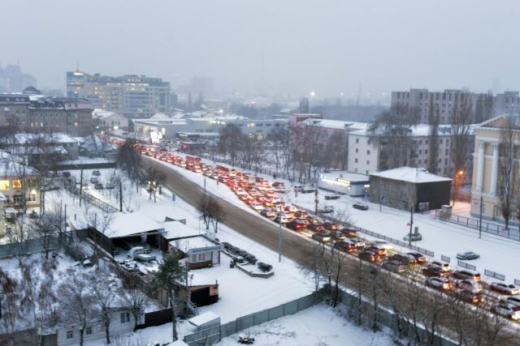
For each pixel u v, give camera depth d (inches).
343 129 6993.1
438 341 2039.9
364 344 2188.7
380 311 2279.8
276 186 5305.1
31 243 3073.3
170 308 2308.1
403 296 2363.4
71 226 3420.3
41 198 3814.0
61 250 3090.6
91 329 2129.7
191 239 3137.3
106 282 2438.5
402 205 4343.0
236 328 2252.7
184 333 2188.7
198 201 4507.9
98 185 4889.3
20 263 2797.7
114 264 2785.4
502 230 3767.2
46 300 2308.1
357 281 2502.5
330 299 2506.2
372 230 3710.6
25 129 6929.1
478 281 2709.2
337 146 6560.0
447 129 5974.4
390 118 6205.7
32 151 5162.4
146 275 2677.2
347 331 2287.2
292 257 3110.2
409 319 2199.8
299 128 7194.9
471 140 5762.8
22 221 3304.6
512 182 3897.6
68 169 5782.5
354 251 3127.5
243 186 5221.5
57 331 2063.2
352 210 4303.6
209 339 2143.2
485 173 4163.4
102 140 7288.4
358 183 4815.5
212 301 2498.8
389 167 5620.1
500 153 4028.1
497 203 4030.5
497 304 2340.1
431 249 3299.7
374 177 4566.9
